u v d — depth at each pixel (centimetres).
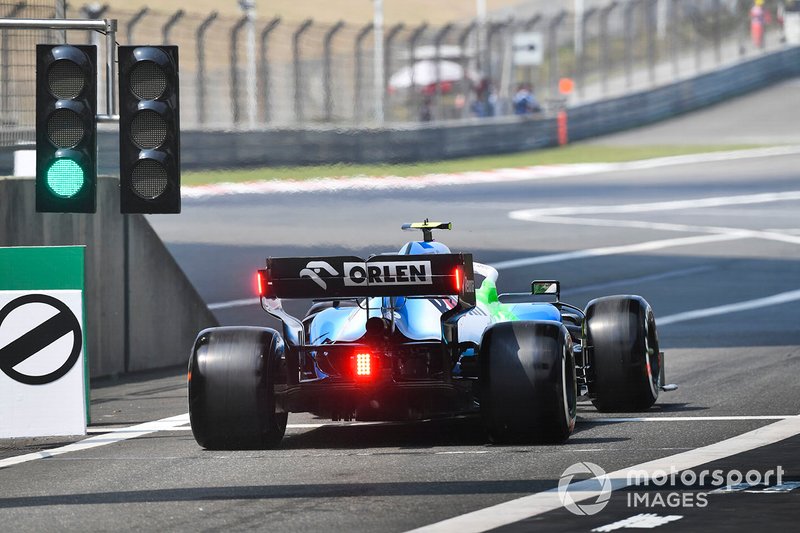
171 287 5250
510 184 13450
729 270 7806
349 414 3241
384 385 3141
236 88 14475
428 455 3091
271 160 13712
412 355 3281
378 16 18938
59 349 3488
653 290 7050
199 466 3028
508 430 3139
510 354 3120
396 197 10925
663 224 10219
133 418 3909
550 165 15212
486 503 2539
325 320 3397
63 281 3491
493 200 11788
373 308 3262
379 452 3162
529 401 3097
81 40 11431
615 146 17775
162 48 3644
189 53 19038
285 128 13775
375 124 16200
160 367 5181
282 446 3303
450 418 3747
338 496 2633
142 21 12912
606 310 3684
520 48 18850
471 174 13762
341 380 3181
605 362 3628
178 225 9612
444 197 11488
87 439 3512
